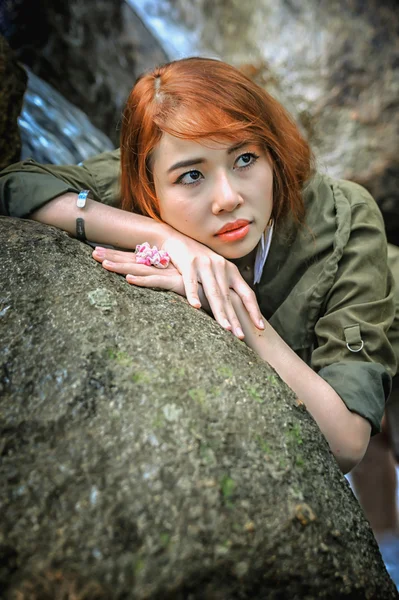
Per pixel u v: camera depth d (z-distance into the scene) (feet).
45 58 13.83
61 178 7.02
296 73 16.25
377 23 16.06
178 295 5.82
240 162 5.85
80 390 4.54
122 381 4.60
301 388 5.72
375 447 12.34
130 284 5.63
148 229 6.20
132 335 4.95
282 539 4.17
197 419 4.49
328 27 16.26
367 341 6.21
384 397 6.00
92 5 14.69
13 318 4.99
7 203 6.55
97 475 4.13
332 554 4.36
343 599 4.33
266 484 4.35
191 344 5.09
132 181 6.51
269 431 4.69
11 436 4.34
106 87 14.53
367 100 15.83
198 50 17.30
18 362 4.71
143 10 17.58
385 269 6.73
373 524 12.60
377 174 15.53
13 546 3.88
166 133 5.79
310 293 6.58
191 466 4.23
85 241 6.45
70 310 5.05
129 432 4.33
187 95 5.72
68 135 11.73
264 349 5.83
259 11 16.94
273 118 6.25
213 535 4.01
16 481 4.12
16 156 8.79
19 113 8.75
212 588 3.94
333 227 6.72
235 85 5.91
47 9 13.76
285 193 6.47
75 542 3.89
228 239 5.97
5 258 5.49
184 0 17.75
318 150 15.72
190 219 5.94
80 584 3.79
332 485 4.79
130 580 3.81
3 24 13.24
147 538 3.93
